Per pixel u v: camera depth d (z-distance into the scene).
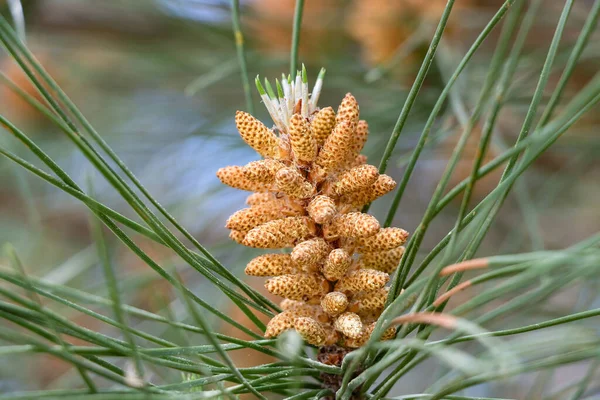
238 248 0.50
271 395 0.44
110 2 0.51
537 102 0.33
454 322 0.30
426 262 0.34
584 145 0.49
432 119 0.34
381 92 0.50
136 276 0.45
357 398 0.35
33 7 0.51
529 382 0.49
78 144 0.31
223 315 0.35
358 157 0.36
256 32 0.53
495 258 0.30
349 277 0.35
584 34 0.32
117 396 0.31
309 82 0.50
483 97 0.31
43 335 0.32
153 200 0.33
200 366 0.33
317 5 0.53
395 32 0.50
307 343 0.36
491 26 0.33
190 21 0.51
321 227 0.36
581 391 0.38
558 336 0.31
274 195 0.36
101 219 0.33
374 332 0.33
